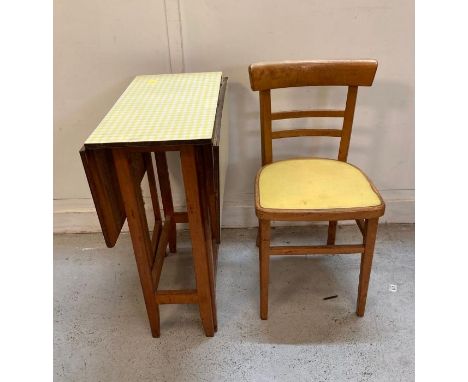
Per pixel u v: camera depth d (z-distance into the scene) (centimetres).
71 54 167
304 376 136
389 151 188
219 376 137
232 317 159
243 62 168
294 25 161
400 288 169
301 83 154
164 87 147
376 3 157
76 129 183
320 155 190
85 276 183
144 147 108
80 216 206
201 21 161
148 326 157
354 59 153
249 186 198
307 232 203
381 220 206
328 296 168
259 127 182
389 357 141
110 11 159
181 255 193
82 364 144
